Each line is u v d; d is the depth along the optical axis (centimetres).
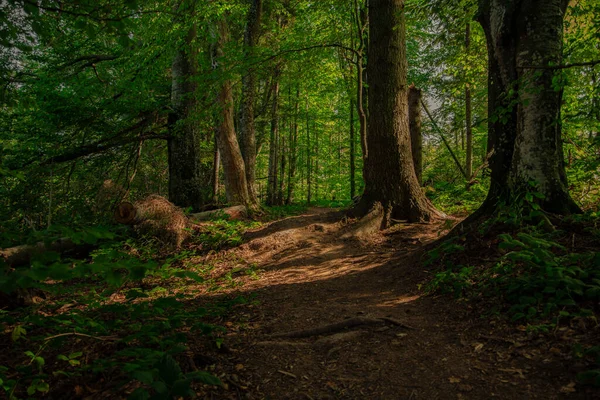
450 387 263
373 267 633
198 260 819
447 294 430
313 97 2455
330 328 385
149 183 1678
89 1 267
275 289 583
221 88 1248
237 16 1307
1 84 422
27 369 285
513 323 326
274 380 297
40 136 1088
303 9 1400
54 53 1062
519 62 504
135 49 1038
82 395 277
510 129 546
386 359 316
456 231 566
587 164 557
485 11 570
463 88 1343
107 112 1135
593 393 224
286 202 2719
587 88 652
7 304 496
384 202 859
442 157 1830
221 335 383
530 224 478
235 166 1314
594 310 305
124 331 385
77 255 870
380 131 860
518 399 237
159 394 214
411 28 1595
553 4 489
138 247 865
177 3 1045
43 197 1155
